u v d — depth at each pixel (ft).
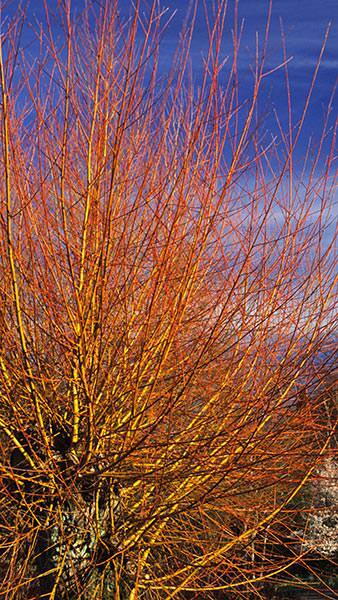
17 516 14.89
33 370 15.74
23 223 14.90
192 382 15.71
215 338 14.20
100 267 13.69
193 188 15.47
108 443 15.76
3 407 15.92
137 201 14.49
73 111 15.29
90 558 15.23
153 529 16.34
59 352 16.35
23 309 14.70
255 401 14.62
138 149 15.70
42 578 15.46
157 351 15.31
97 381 15.23
